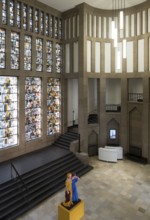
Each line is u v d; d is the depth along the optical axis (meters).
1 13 11.99
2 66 12.32
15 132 13.31
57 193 10.41
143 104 14.61
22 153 13.56
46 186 10.55
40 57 14.72
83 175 12.62
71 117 18.09
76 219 8.14
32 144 14.26
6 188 9.36
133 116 15.48
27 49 13.79
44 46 14.77
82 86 15.01
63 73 16.41
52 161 12.34
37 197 9.69
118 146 16.16
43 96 14.92
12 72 12.73
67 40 15.91
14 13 12.70
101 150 15.11
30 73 13.88
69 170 12.43
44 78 14.92
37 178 10.69
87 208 9.18
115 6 14.97
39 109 14.93
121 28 9.50
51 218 8.50
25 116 13.91
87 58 15.19
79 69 15.13
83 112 15.15
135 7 14.70
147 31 14.16
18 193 9.38
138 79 16.31
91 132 15.84
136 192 10.61
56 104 16.33
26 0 13.37
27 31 13.55
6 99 12.71
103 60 15.70
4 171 10.84
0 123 12.45
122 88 15.70
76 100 18.52
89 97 18.06
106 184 11.47
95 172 13.08
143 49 14.50
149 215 8.74
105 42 15.69
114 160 14.73
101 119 16.06
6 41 12.30
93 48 15.34
